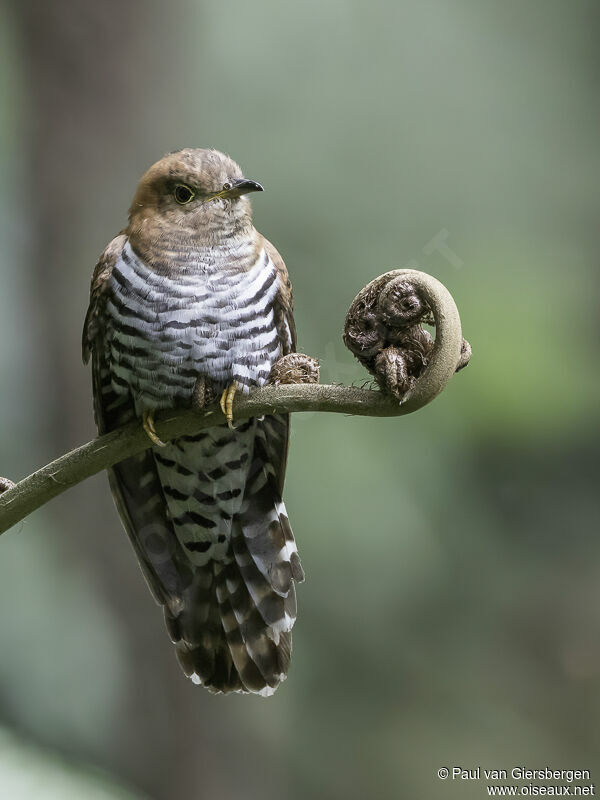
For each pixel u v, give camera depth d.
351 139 6.36
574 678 6.26
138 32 6.18
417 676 6.16
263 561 5.67
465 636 6.16
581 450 6.13
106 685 6.09
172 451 5.67
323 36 6.50
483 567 6.14
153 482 5.68
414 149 6.44
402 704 6.17
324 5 6.50
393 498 6.07
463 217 6.42
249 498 5.68
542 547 6.16
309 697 6.16
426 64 6.63
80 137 6.17
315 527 6.05
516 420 6.10
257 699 6.15
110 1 6.17
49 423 6.16
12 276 6.16
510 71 6.81
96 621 6.10
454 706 6.18
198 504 5.68
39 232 6.17
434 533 6.10
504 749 6.19
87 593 6.11
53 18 6.16
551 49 6.88
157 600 5.67
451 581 6.14
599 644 6.21
